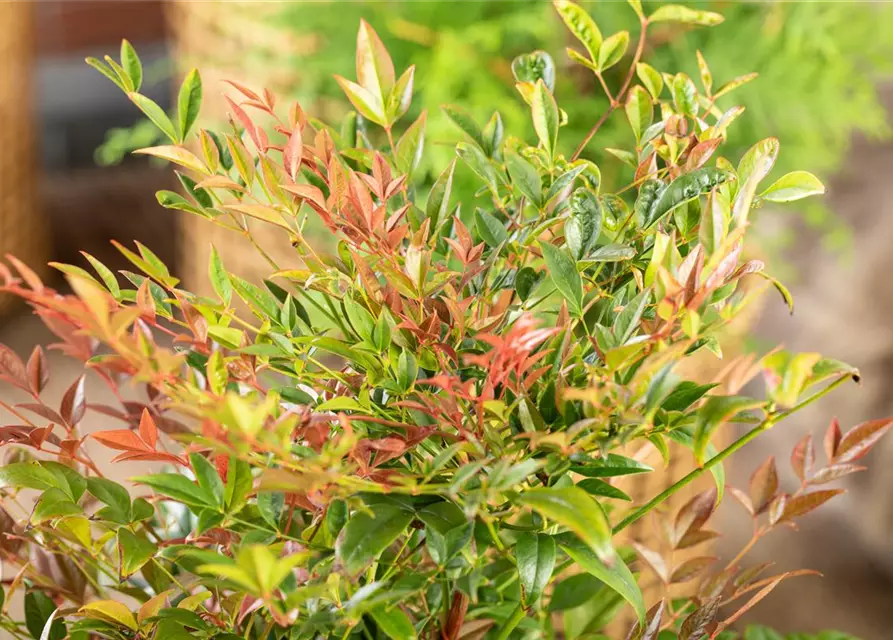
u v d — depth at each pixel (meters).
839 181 2.49
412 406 0.92
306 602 0.96
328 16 1.87
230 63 2.03
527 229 1.00
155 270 0.96
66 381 2.46
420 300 0.93
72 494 0.97
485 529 0.94
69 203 3.35
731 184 0.94
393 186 0.95
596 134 1.80
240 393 1.03
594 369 0.90
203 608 0.99
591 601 1.13
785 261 2.44
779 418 0.92
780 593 2.29
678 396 0.93
